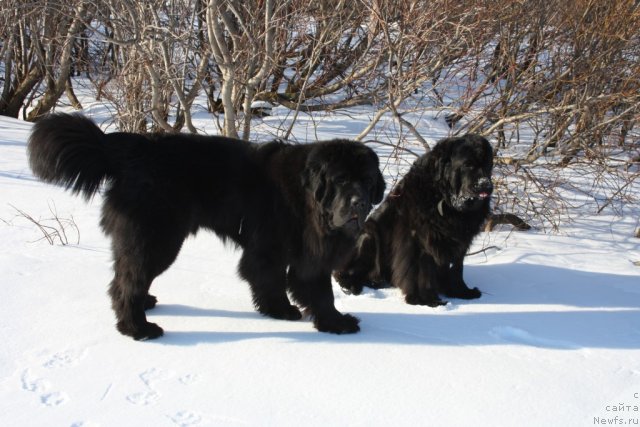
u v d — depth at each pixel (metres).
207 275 3.68
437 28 4.67
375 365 2.92
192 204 3.20
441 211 3.56
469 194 3.46
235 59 4.86
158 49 5.18
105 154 3.10
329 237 3.19
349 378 2.82
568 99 5.09
